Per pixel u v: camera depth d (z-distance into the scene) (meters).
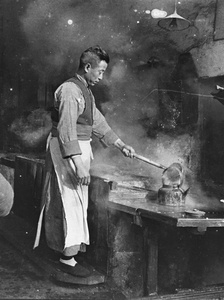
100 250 3.79
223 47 4.90
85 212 3.40
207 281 4.54
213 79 5.11
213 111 5.14
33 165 4.84
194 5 5.25
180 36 5.39
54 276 3.38
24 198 5.13
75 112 3.22
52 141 3.45
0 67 7.91
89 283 3.40
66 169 3.33
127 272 3.78
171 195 3.69
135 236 3.80
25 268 3.68
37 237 3.45
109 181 3.75
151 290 3.57
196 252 4.51
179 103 5.43
